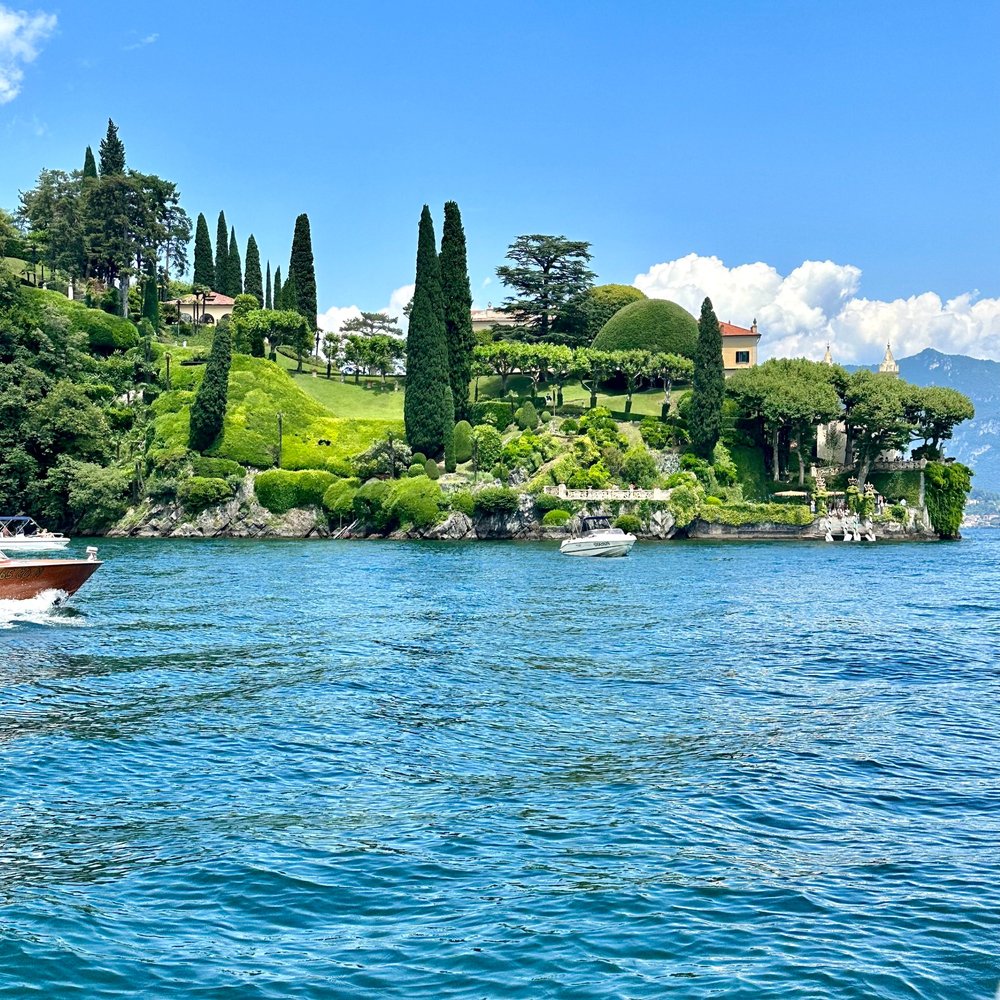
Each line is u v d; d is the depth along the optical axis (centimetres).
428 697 2858
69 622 4162
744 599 5244
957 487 11519
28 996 1246
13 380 10731
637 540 10419
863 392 11500
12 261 15425
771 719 2622
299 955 1353
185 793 1992
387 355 14362
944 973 1302
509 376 14738
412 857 1672
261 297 17375
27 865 1639
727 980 1283
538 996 1253
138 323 14888
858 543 10500
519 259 15888
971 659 3494
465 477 10875
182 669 3216
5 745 2305
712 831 1794
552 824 1827
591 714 2672
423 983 1283
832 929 1422
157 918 1457
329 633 3975
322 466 11294
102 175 16150
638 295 16812
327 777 2103
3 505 10238
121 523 10544
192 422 11150
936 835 1780
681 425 12125
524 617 4500
